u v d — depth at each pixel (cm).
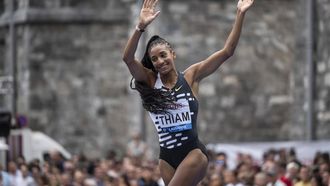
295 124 4581
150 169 3638
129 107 5841
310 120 4369
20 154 4291
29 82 5941
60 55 5966
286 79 5344
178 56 5250
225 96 5316
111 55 5938
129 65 1625
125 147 5900
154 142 5312
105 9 5925
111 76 5928
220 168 3388
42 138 4469
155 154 5275
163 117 1641
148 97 1638
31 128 5941
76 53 5962
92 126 5950
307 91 4406
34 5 5962
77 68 5962
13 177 3606
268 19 5356
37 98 5956
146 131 5350
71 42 5956
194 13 5272
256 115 5350
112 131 5916
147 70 1647
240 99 5334
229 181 3111
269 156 3416
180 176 1627
